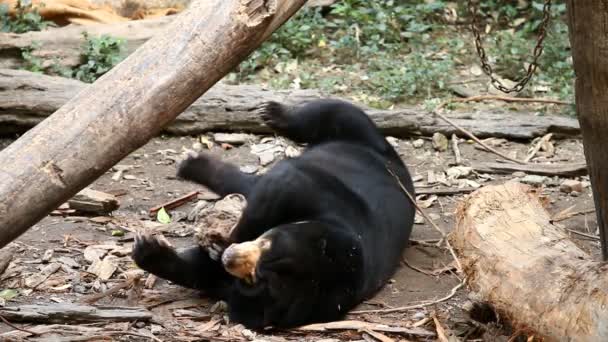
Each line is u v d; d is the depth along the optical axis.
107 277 10.05
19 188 6.67
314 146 11.27
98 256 10.48
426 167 13.73
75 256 10.53
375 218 10.14
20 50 16.19
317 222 9.40
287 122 11.47
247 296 8.88
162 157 13.80
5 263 9.59
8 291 9.54
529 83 16.56
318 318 9.04
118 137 7.00
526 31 18.52
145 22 17.25
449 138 14.54
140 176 13.16
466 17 19.31
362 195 10.21
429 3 19.34
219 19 7.31
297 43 17.72
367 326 9.01
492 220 9.01
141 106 7.06
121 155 7.09
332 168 10.36
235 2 7.34
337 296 9.16
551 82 16.83
